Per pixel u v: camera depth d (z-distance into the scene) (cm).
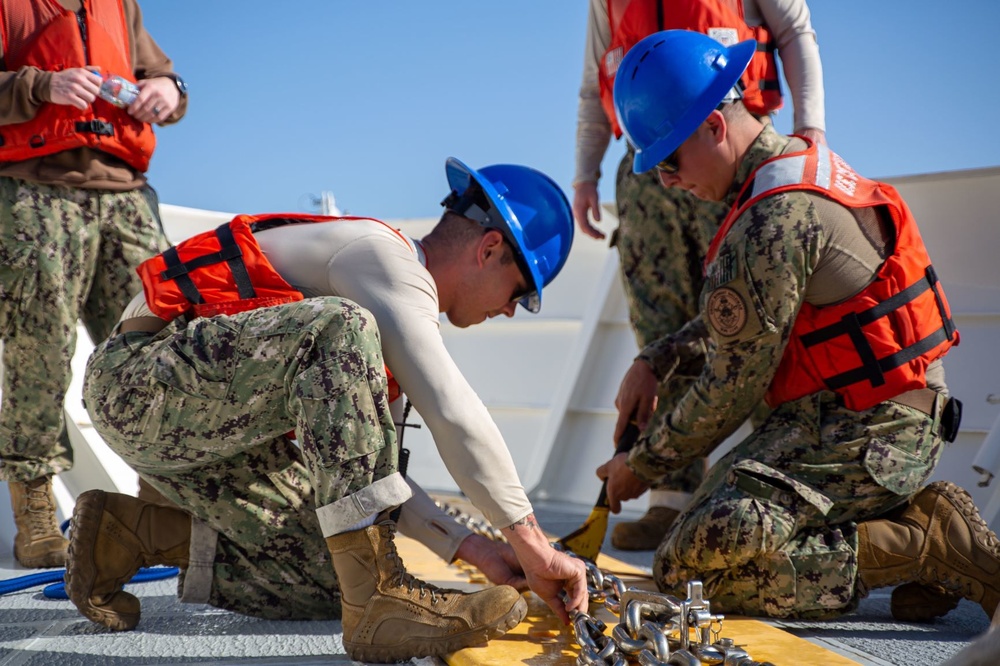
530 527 176
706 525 209
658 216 321
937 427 215
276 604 206
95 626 204
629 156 329
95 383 189
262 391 177
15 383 280
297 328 172
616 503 255
